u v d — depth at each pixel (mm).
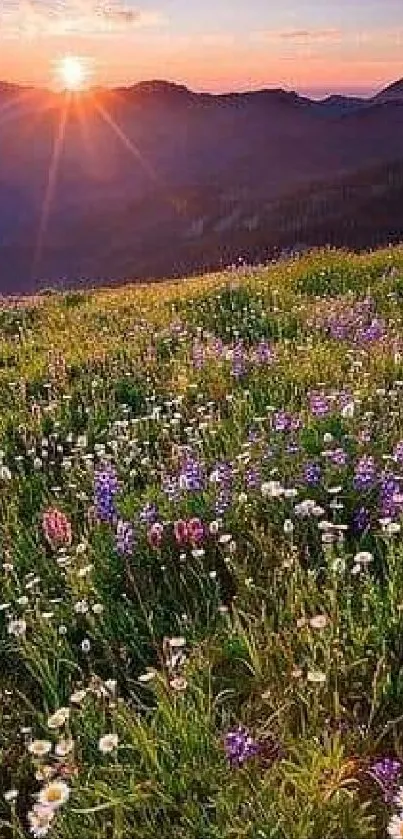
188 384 9719
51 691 4578
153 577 5656
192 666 4379
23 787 4250
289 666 4320
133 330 13969
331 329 11594
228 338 12547
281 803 3420
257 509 5941
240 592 5117
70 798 3744
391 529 4922
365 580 4766
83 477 7473
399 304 13438
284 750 3795
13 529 6723
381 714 4012
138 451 7594
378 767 3504
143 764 3859
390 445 6637
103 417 9141
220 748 3811
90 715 4254
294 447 6645
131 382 10320
